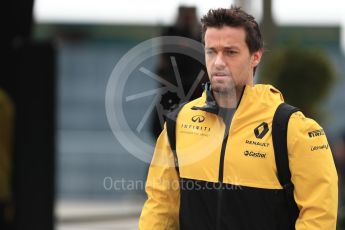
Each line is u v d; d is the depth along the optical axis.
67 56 51.88
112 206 30.95
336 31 48.50
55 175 18.12
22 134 18.06
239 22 9.42
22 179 18.09
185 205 9.65
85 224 27.19
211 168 9.51
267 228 9.35
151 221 9.94
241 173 9.38
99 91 50.84
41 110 18.00
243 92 9.52
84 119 50.12
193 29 17.27
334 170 9.40
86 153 38.22
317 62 24.81
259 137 9.38
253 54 9.56
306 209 9.30
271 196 9.34
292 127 9.29
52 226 18.06
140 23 53.81
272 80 24.70
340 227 18.78
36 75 17.95
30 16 19.30
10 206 18.95
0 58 19.27
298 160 9.27
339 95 41.44
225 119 9.55
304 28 48.91
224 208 9.42
